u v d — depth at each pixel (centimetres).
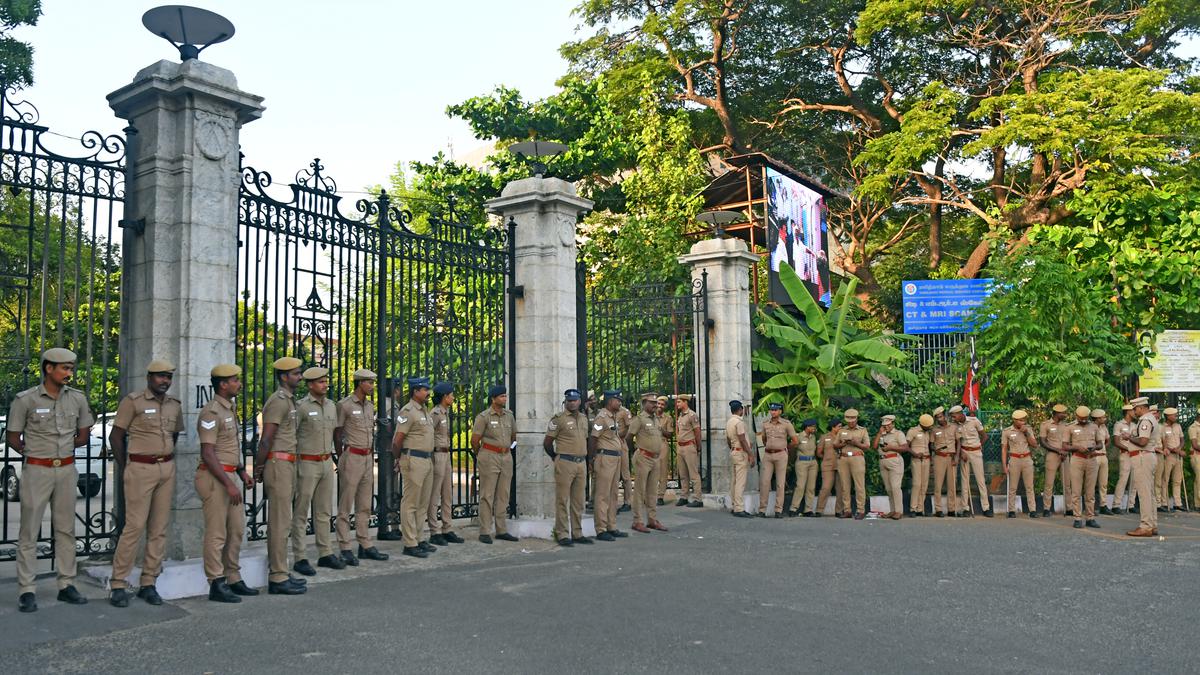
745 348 1576
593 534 1128
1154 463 1211
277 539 745
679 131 2370
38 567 824
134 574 709
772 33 3014
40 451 649
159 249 738
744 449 1430
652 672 545
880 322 2891
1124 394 1819
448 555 953
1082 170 2272
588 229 2595
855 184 3014
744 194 2316
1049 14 2475
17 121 696
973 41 2614
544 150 1151
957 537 1176
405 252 1030
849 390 1619
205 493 702
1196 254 1777
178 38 745
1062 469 1456
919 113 2491
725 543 1090
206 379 742
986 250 2623
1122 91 2203
